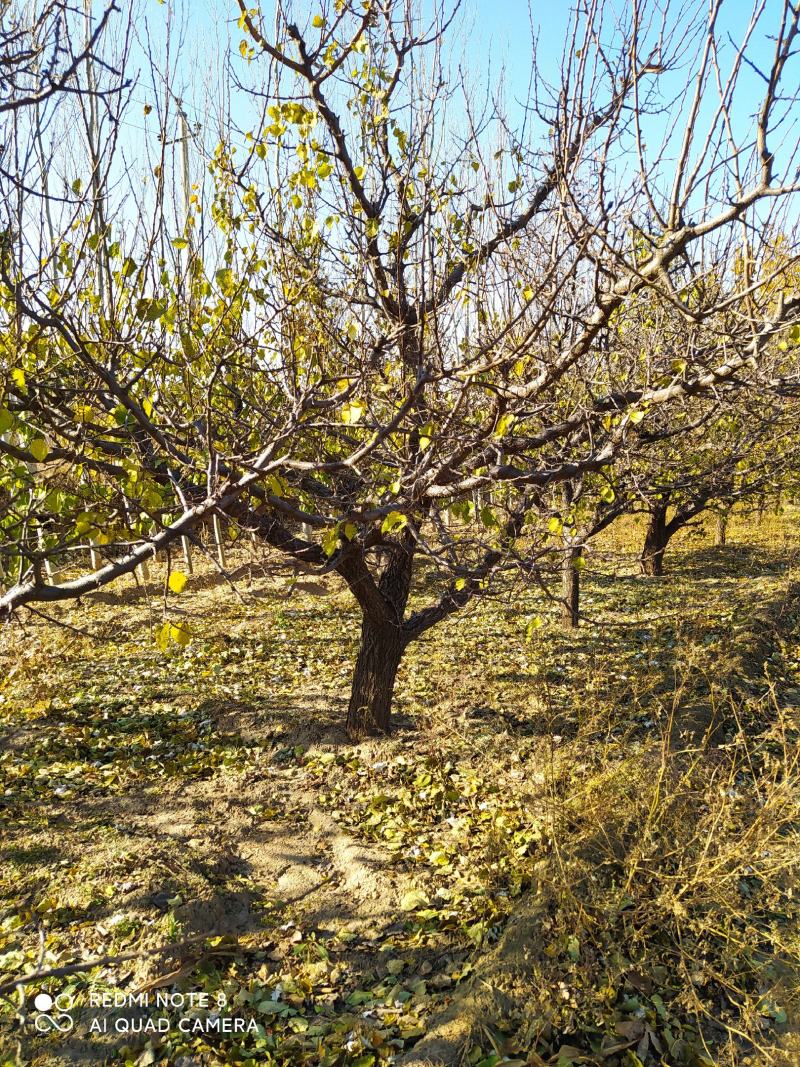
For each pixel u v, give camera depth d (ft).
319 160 12.81
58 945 12.51
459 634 30.27
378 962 12.89
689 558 46.57
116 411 9.23
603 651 27.50
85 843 15.64
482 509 10.27
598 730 17.46
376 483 12.63
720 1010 11.66
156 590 35.86
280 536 16.19
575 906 12.34
